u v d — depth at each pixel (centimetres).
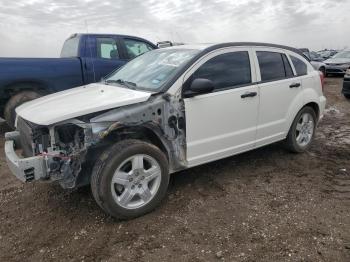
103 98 381
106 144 365
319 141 643
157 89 393
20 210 397
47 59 695
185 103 395
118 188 359
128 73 481
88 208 395
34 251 322
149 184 381
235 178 469
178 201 406
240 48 466
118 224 361
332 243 323
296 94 530
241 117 454
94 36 773
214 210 386
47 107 376
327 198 412
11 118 671
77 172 345
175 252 315
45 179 345
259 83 475
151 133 388
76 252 319
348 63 1920
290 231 343
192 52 436
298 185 448
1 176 497
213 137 429
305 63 562
